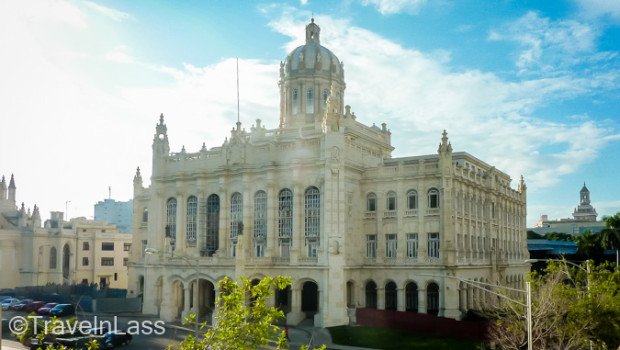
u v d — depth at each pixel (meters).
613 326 35.53
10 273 98.50
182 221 79.44
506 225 89.88
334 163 67.81
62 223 113.19
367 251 72.75
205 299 73.81
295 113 85.31
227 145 76.50
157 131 83.31
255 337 23.48
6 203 108.12
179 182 79.88
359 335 59.25
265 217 72.75
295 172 70.31
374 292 71.75
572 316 36.28
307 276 66.69
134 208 90.75
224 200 75.62
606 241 94.19
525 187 99.94
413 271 68.25
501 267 80.94
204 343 23.56
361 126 81.12
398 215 70.62
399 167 71.38
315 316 65.19
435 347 53.53
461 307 68.94
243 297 24.39
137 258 89.38
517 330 38.62
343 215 67.62
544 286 39.91
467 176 75.31
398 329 61.94
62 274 103.81
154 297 76.12
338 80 86.31
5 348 50.59
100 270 109.88
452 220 68.31
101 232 110.75
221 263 67.06
